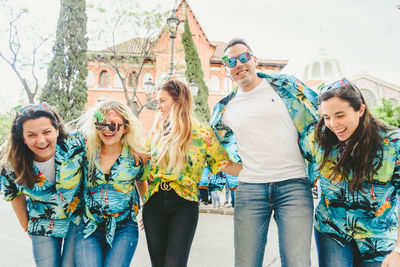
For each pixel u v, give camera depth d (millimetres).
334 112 1694
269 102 2299
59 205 2127
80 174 2125
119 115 2152
